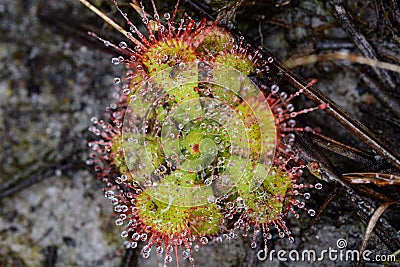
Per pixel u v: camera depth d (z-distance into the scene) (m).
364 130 0.12
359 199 0.12
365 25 0.12
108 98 0.13
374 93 0.13
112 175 0.13
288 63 0.12
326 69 0.13
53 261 0.13
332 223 0.12
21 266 0.13
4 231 0.13
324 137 0.12
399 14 0.12
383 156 0.12
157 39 0.12
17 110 0.14
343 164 0.12
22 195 0.13
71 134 0.14
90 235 0.13
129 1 0.13
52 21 0.14
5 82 0.14
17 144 0.14
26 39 0.14
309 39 0.13
